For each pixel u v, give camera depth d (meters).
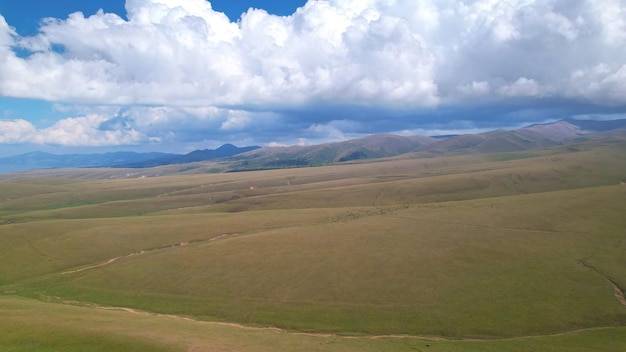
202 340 49.12
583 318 58.25
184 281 80.25
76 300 75.44
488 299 64.88
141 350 45.22
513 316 59.66
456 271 75.19
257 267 83.50
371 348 51.00
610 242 84.31
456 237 92.19
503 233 93.00
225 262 87.00
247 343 49.69
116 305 72.69
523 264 76.31
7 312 60.84
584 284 67.69
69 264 95.56
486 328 57.19
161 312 69.12
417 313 62.38
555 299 63.53
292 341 52.88
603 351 49.22
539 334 55.19
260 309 67.38
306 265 82.69
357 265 80.94
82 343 47.06
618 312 59.09
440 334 56.69
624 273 70.62
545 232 92.06
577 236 88.62
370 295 69.06
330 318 62.81
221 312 67.56
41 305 68.19
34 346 46.47
